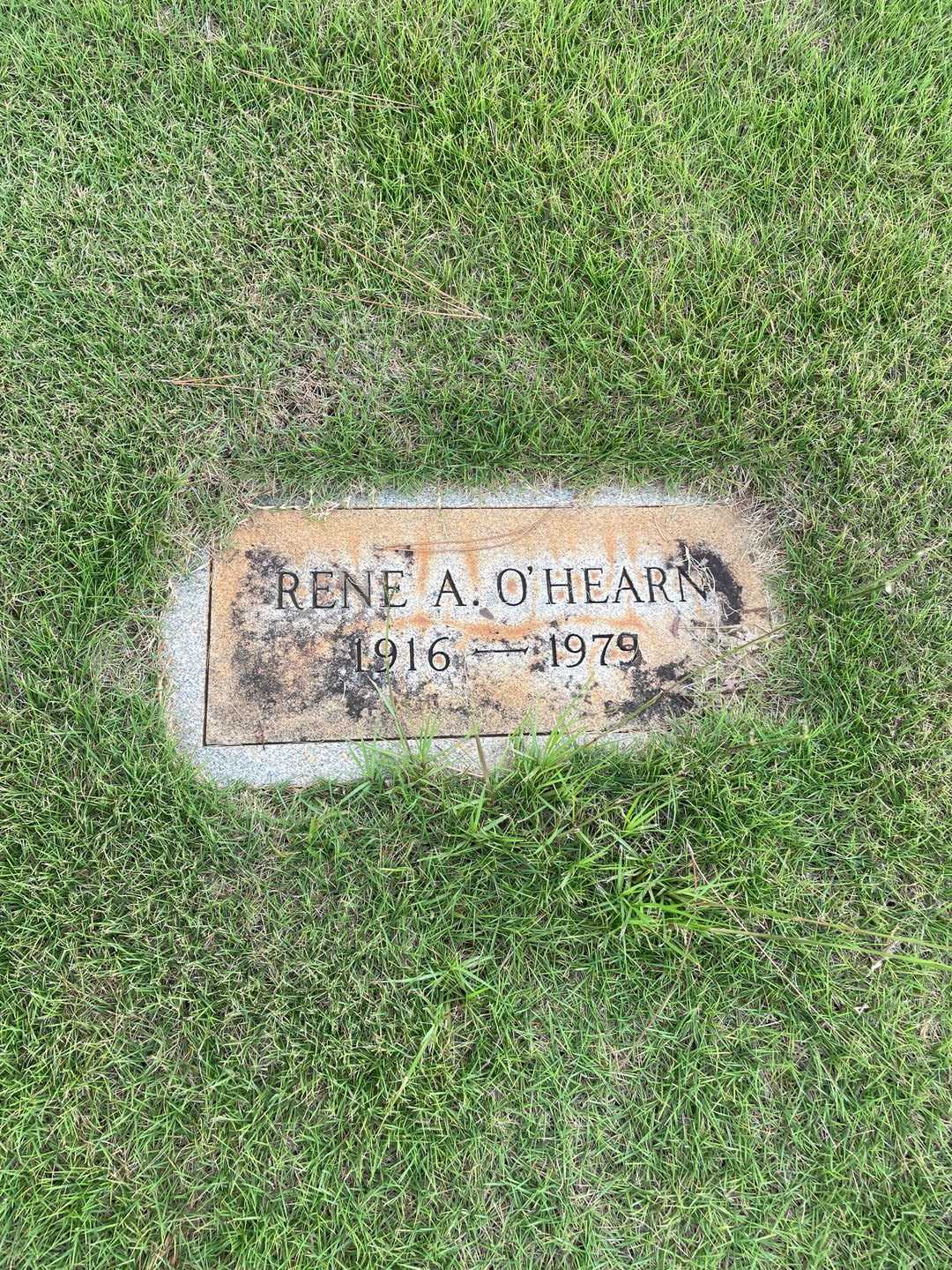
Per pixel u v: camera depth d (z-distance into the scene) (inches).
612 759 40.6
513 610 42.4
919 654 43.1
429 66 47.7
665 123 47.9
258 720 40.6
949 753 42.0
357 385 44.3
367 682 41.2
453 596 42.4
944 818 41.4
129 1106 36.5
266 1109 36.7
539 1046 37.9
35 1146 36.1
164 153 46.0
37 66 47.1
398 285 45.4
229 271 44.9
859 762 41.8
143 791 39.4
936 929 40.4
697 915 39.0
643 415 44.8
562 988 38.5
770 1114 38.1
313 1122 36.7
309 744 40.5
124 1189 36.0
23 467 42.4
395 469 43.6
